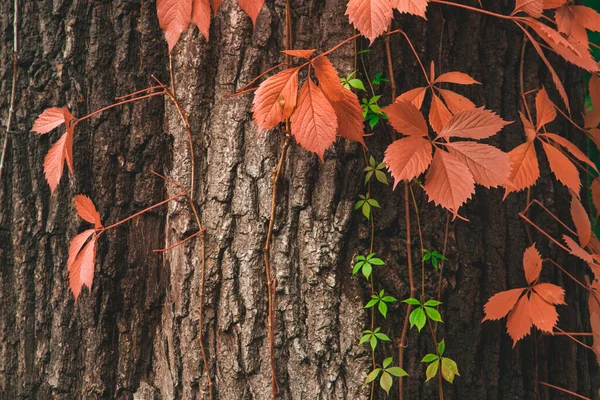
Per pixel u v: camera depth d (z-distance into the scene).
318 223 2.08
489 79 2.15
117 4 2.14
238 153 2.10
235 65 2.10
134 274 2.14
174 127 2.13
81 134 2.13
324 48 2.09
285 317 2.09
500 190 2.15
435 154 2.01
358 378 2.07
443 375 2.07
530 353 2.16
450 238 2.12
